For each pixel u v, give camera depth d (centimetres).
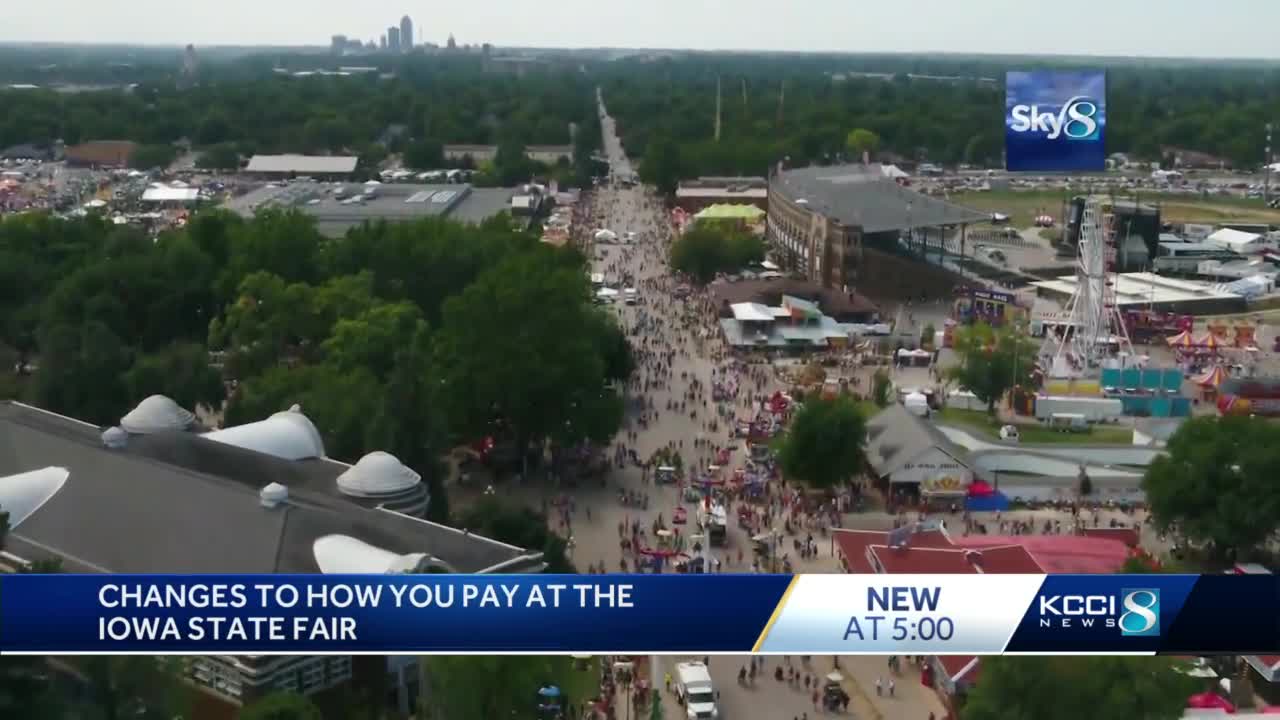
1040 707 10144
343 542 11188
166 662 9312
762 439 19850
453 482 18238
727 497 17600
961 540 15288
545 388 18112
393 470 13362
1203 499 15350
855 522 16762
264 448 14512
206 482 12212
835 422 17188
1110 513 17388
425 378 17225
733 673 12731
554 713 11206
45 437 13825
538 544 13662
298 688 10531
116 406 18988
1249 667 12306
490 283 18788
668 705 11969
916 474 17388
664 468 18300
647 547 15712
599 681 12000
